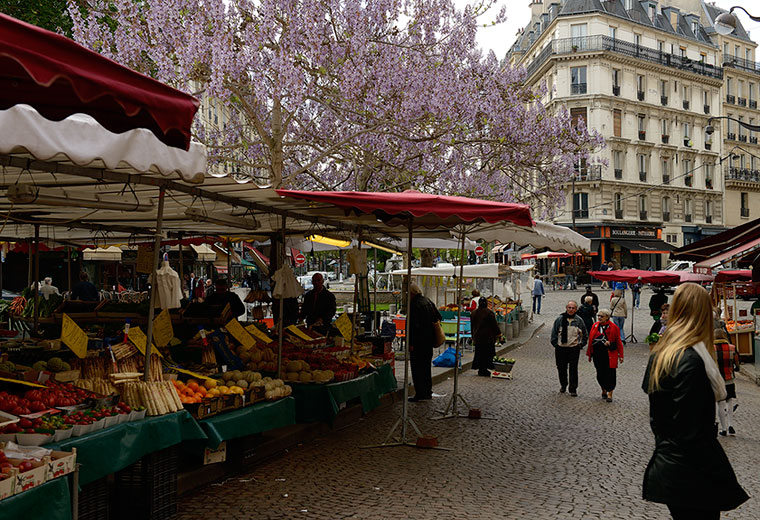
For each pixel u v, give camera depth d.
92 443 4.85
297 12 13.07
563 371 13.16
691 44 63.66
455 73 15.48
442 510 6.05
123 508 5.54
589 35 56.84
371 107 14.59
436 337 12.21
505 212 7.26
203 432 6.12
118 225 10.26
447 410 10.60
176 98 3.65
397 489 6.68
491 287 28.84
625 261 58.19
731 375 9.89
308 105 16.69
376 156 16.31
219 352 8.35
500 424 10.06
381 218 8.65
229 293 13.16
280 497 6.36
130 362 6.41
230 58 12.67
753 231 14.40
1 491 3.77
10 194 5.57
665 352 3.76
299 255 20.47
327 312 13.05
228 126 18.36
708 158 64.12
